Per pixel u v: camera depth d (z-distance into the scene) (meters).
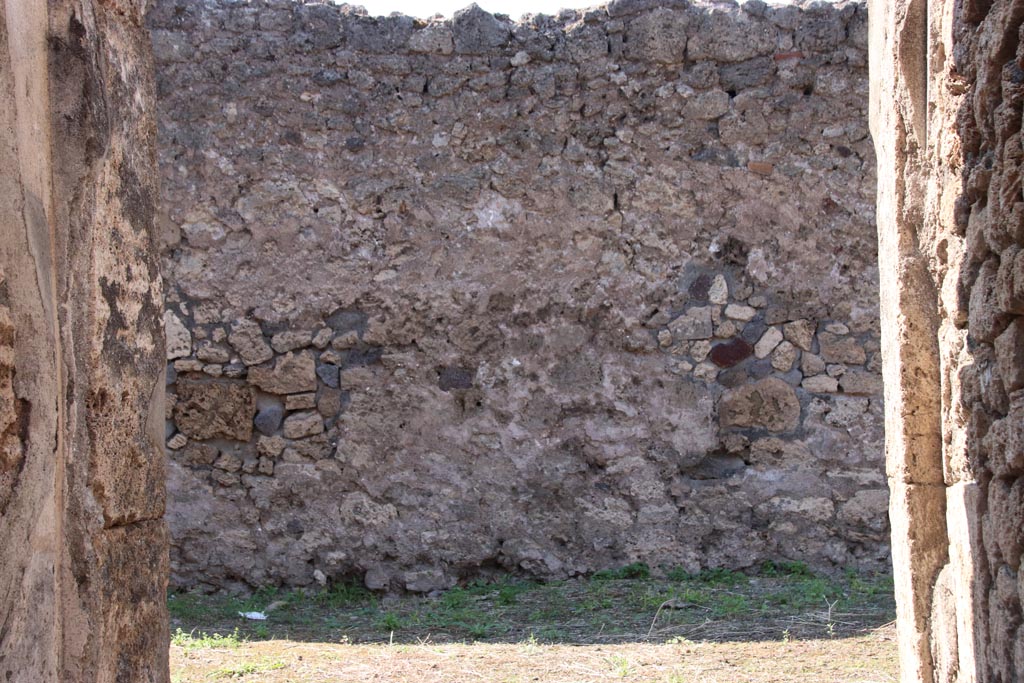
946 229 2.85
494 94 6.33
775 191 6.34
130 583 2.68
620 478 6.30
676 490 6.30
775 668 4.48
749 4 6.37
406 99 6.32
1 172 2.06
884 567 6.26
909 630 3.12
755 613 5.43
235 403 6.20
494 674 4.51
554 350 6.31
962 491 2.78
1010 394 2.30
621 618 5.45
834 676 4.34
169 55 6.21
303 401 6.23
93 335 2.51
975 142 2.55
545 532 6.29
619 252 6.33
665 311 6.32
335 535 6.22
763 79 6.34
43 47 2.41
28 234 2.19
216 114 6.24
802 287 6.32
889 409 3.29
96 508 2.50
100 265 2.56
